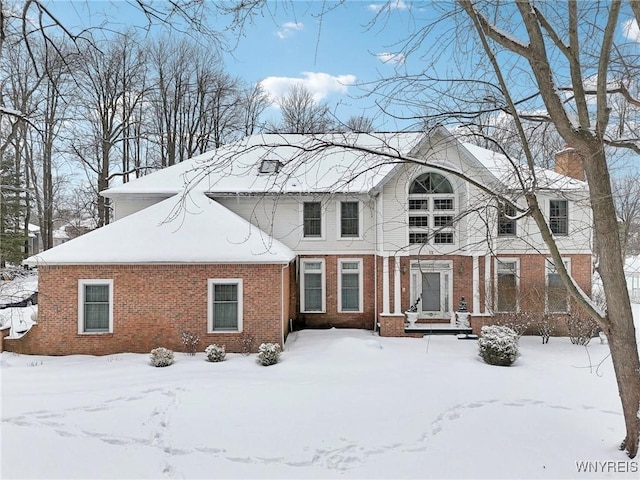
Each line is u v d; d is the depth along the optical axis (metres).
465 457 6.97
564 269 6.87
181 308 14.79
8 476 6.39
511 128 7.73
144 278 14.75
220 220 16.19
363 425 8.35
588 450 7.07
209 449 7.38
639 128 6.80
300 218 19.09
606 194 6.49
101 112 28.27
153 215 16.20
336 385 10.93
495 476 6.32
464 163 16.75
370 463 6.88
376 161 7.54
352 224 19.14
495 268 17.59
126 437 7.83
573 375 11.98
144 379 11.54
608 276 6.66
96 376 11.92
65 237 49.97
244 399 9.82
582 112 6.11
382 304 17.72
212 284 14.90
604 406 9.32
